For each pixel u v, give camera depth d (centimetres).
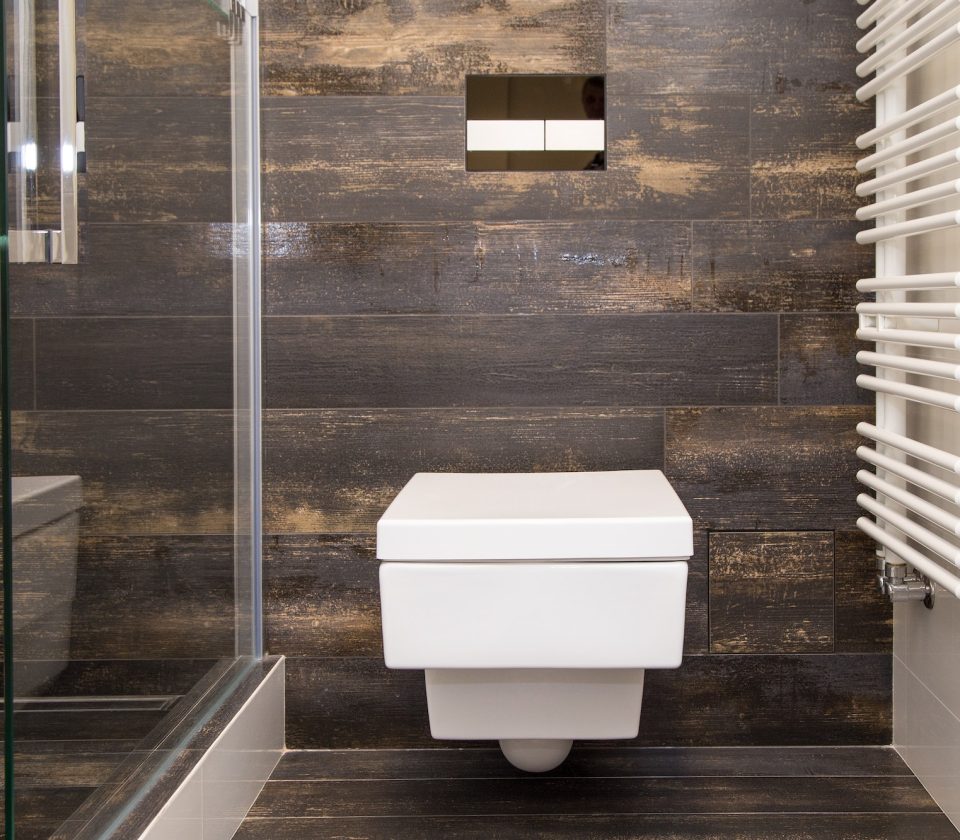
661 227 170
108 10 114
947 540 144
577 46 169
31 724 97
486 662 118
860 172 166
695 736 172
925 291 153
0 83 89
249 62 168
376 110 170
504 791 155
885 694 171
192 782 126
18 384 94
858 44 157
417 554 117
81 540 108
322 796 154
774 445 171
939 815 145
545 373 171
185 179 140
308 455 172
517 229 170
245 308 167
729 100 169
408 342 171
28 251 96
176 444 136
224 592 157
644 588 117
